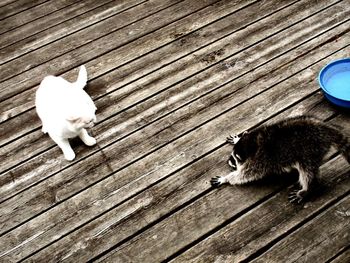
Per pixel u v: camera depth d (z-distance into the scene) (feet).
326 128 8.02
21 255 8.39
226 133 9.90
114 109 10.75
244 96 10.61
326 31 11.87
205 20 12.78
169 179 9.21
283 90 10.59
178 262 7.98
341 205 8.31
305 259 7.74
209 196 8.83
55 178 9.53
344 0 12.65
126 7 13.56
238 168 8.63
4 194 9.37
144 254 8.16
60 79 9.85
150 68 11.65
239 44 11.93
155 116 10.47
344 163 8.88
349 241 7.83
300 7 12.67
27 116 10.86
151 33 12.64
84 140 9.90
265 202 8.57
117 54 12.17
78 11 13.66
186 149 9.71
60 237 8.56
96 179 9.40
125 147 9.92
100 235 8.50
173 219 8.57
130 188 9.16
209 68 11.42
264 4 12.96
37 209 9.04
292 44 11.68
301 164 8.06
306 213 8.30
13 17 13.75
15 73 12.03
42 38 12.94
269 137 8.21
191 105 10.59
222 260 7.93
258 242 8.06
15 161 9.95
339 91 10.19
